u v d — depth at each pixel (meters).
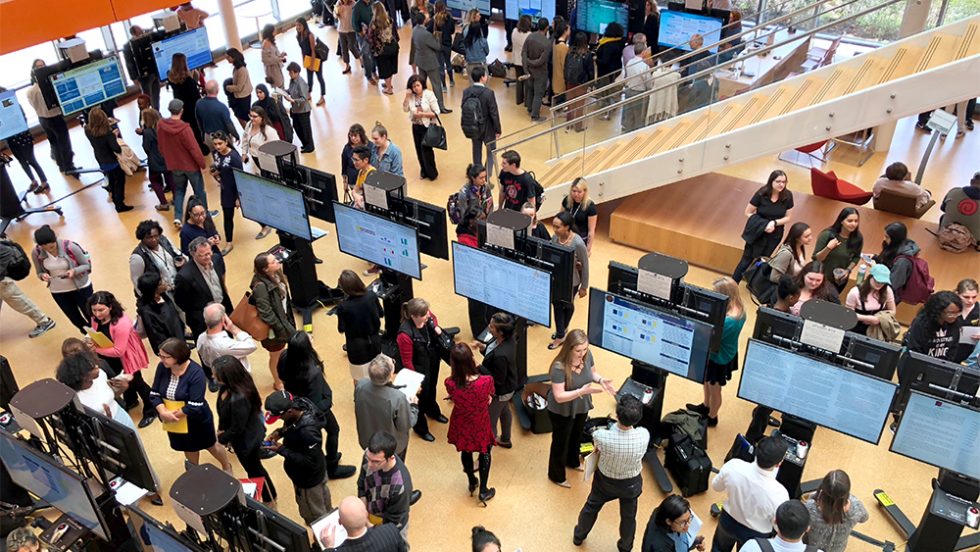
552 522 6.05
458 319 8.34
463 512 6.15
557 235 7.33
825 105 8.34
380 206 7.26
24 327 8.52
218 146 9.09
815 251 7.68
